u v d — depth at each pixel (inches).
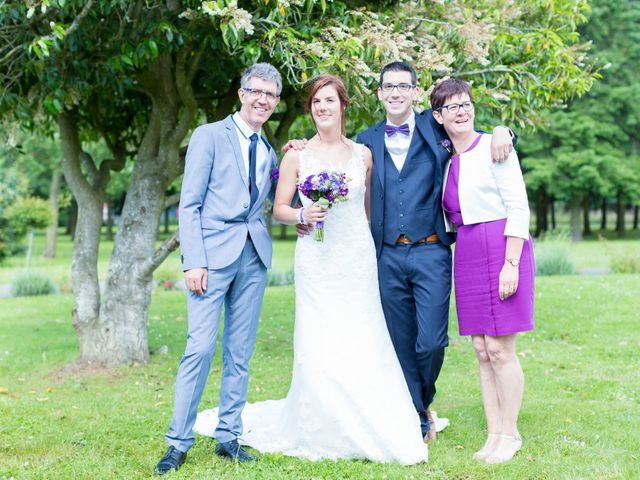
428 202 148.4
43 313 412.5
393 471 131.8
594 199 1497.3
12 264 821.9
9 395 207.9
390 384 145.9
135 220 246.5
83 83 209.9
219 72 245.1
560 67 217.0
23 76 226.7
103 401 197.8
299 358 146.4
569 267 561.9
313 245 148.5
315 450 142.3
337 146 150.6
